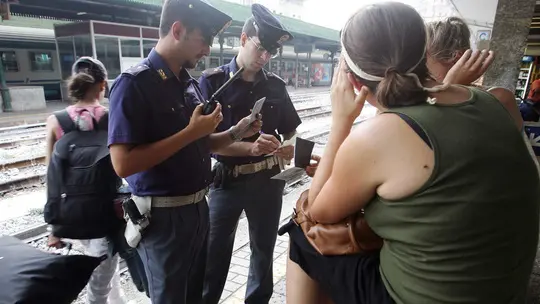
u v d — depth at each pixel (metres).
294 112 2.59
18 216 4.19
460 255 0.81
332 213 1.03
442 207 0.81
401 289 0.91
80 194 1.90
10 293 1.18
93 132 1.99
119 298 2.38
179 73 1.73
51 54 19.41
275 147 2.17
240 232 3.78
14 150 7.27
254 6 2.14
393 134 0.86
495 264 0.82
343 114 1.08
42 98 15.33
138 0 15.13
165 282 1.71
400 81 0.88
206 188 1.84
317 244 1.14
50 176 1.94
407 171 0.83
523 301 0.92
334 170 0.97
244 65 2.23
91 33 14.45
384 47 0.91
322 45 35.12
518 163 0.85
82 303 2.55
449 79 1.02
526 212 0.86
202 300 2.08
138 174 1.64
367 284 1.03
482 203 0.79
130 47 15.86
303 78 36.94
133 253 2.22
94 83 2.04
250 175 2.27
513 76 2.89
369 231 1.08
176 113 1.65
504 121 0.89
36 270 1.27
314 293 1.25
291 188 5.27
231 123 2.34
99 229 1.95
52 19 19.30
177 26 1.55
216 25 1.59
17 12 16.34
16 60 17.91
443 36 1.40
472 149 0.81
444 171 0.80
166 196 1.65
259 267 2.40
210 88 2.29
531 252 0.90
